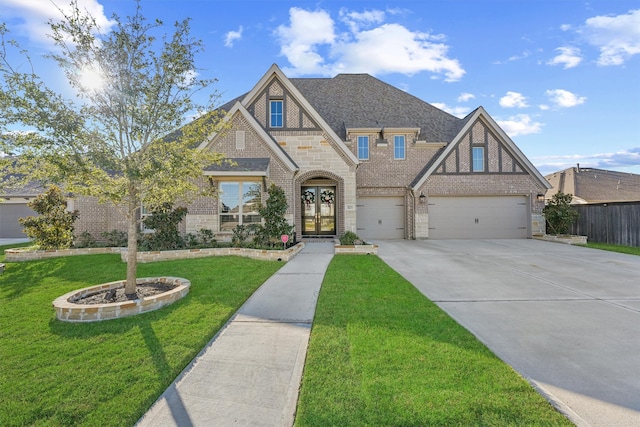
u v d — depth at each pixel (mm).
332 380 3465
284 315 5617
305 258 11328
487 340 4527
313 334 4719
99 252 12578
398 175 19375
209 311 5773
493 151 18781
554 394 3238
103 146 6039
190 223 14047
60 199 12688
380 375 3543
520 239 18344
